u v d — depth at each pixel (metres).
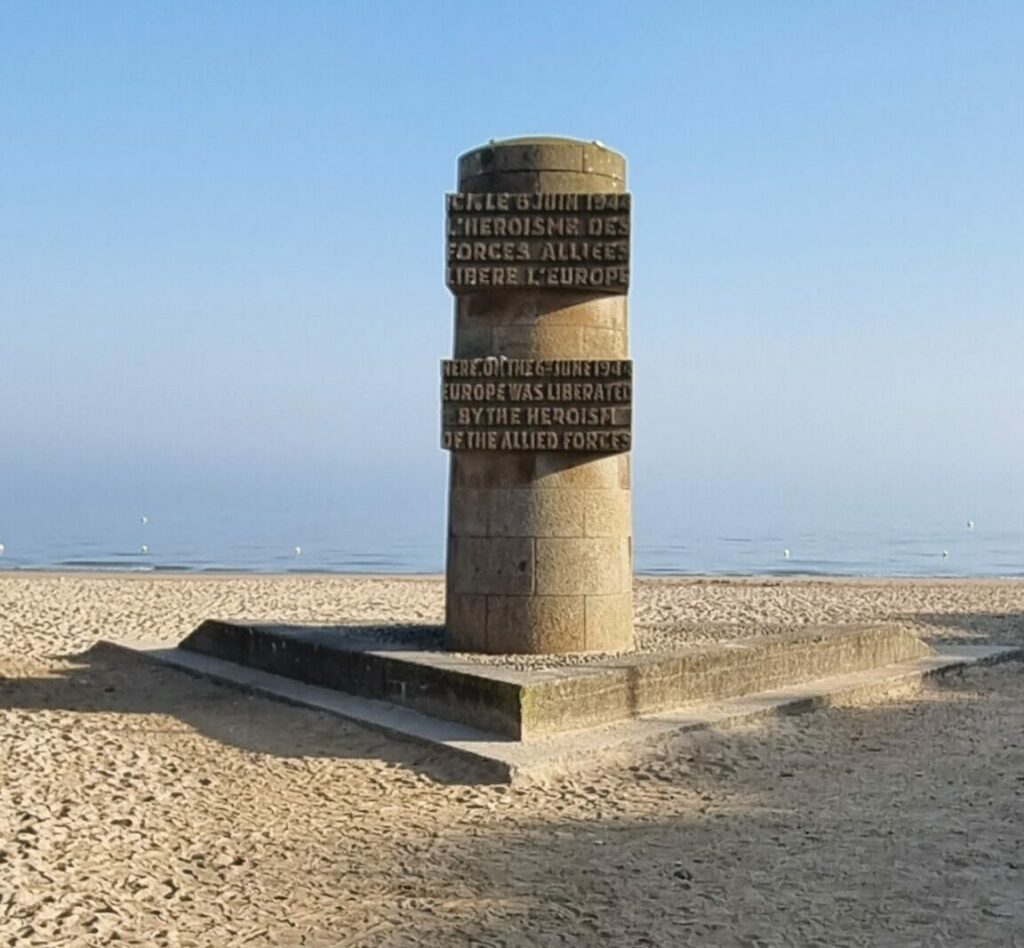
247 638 13.37
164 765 9.52
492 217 11.59
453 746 9.67
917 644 14.44
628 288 11.74
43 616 20.00
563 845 7.73
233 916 6.45
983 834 7.96
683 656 11.27
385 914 6.52
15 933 6.01
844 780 9.34
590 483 11.63
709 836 7.92
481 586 11.58
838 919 6.48
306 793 8.88
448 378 11.56
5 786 8.66
